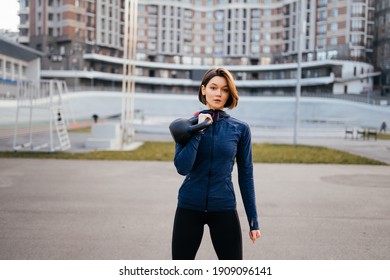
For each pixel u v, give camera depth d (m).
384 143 23.27
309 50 76.06
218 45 92.56
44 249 4.72
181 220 2.79
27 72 57.44
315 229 5.73
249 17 88.88
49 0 70.19
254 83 82.38
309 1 75.50
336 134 31.81
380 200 7.79
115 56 79.19
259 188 8.95
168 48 90.19
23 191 8.16
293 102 68.25
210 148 2.72
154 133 30.23
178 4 90.06
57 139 21.59
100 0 74.31
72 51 70.31
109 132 17.86
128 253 4.62
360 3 69.56
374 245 5.04
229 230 2.76
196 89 88.88
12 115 37.91
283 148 19.20
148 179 9.85
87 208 6.79
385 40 69.62
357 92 69.31
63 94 56.31
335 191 8.69
